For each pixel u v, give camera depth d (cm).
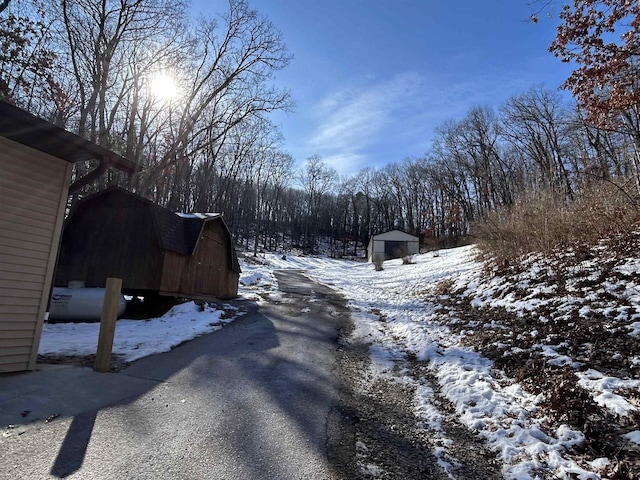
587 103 725
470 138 4444
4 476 247
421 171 5691
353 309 1117
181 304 952
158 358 564
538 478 282
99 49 1614
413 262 2480
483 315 781
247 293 1462
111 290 490
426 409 425
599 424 337
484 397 428
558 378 432
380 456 318
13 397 369
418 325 827
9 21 1052
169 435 321
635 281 635
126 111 2034
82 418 341
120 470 263
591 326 545
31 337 462
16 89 1160
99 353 479
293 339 738
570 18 662
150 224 961
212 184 3294
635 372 410
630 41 633
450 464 311
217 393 431
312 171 6669
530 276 872
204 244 1163
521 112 3591
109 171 1873
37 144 471
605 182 1086
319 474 280
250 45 2028
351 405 429
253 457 296
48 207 491
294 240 6506
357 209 6888
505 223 1312
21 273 457
